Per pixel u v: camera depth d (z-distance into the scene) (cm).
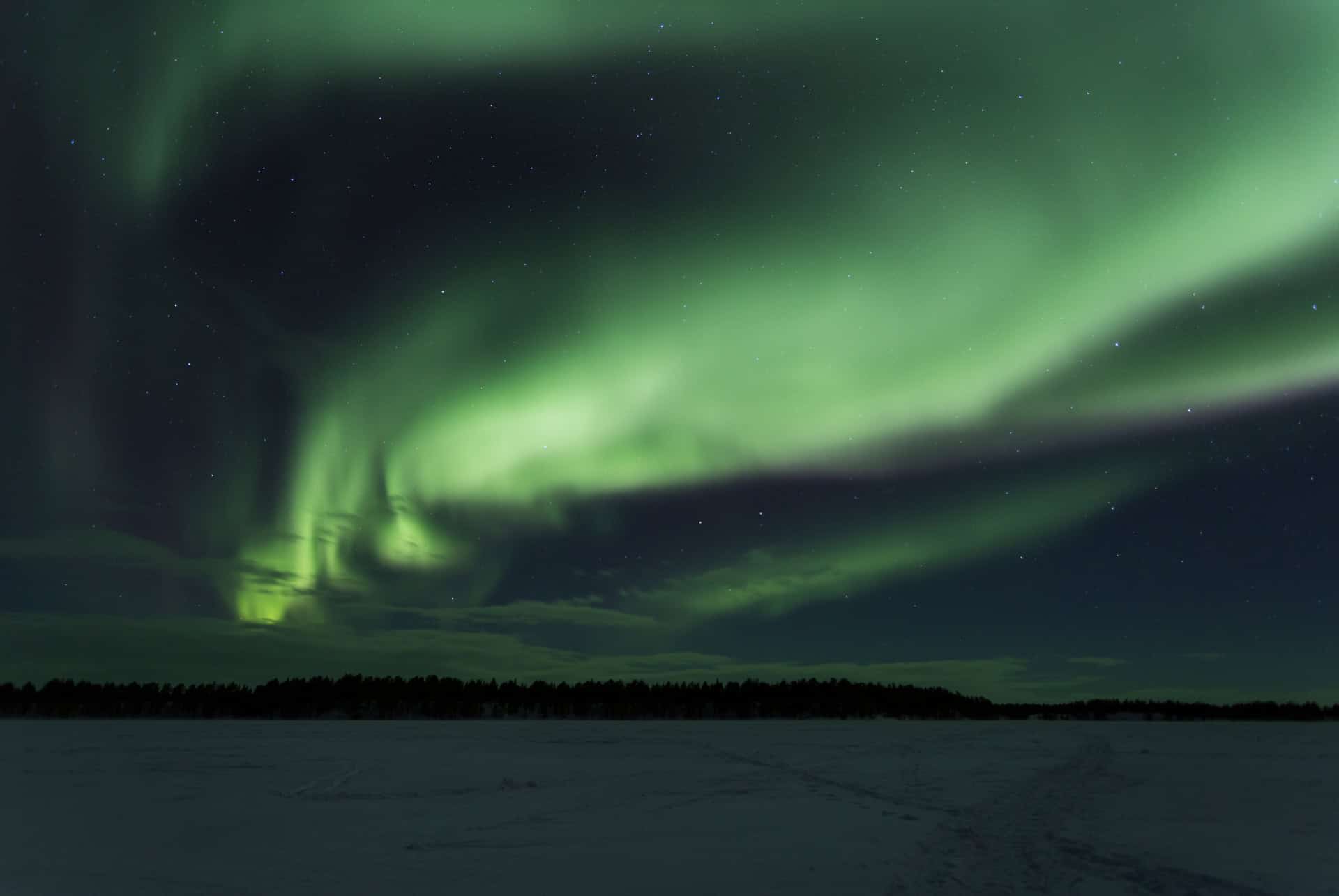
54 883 1057
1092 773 2534
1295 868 1127
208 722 7169
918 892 988
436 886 1030
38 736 4394
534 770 2523
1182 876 1070
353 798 1869
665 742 4119
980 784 2206
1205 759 3077
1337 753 3469
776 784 2186
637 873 1100
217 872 1109
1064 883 1035
